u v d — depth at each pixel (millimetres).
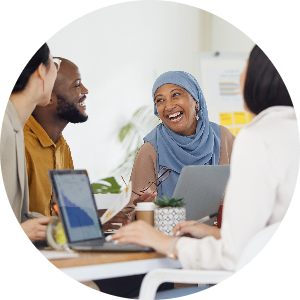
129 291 1632
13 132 1948
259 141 956
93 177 4250
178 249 1004
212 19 4473
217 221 1561
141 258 1036
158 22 4430
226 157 2619
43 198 2764
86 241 1132
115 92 4359
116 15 4312
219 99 3967
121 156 4336
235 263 936
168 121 2531
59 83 3381
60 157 3180
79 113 3568
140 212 1368
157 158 2479
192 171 1394
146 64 4430
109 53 4332
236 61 4039
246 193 934
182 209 1305
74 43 4219
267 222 1001
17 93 2318
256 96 1109
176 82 2488
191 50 4496
